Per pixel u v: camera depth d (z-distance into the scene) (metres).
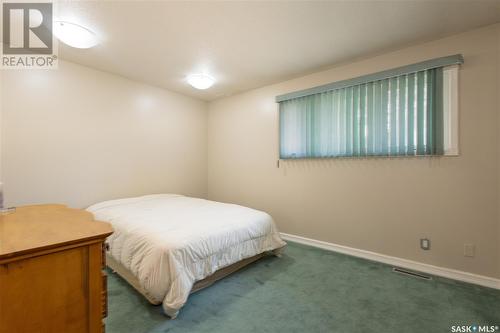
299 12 1.89
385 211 2.58
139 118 3.50
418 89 2.33
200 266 1.85
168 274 1.65
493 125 2.04
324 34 2.21
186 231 1.94
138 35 2.23
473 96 2.11
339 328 1.56
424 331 1.53
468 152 2.14
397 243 2.51
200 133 4.36
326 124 2.95
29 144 2.54
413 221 2.42
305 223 3.21
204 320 1.62
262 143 3.67
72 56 2.68
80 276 0.92
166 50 2.53
